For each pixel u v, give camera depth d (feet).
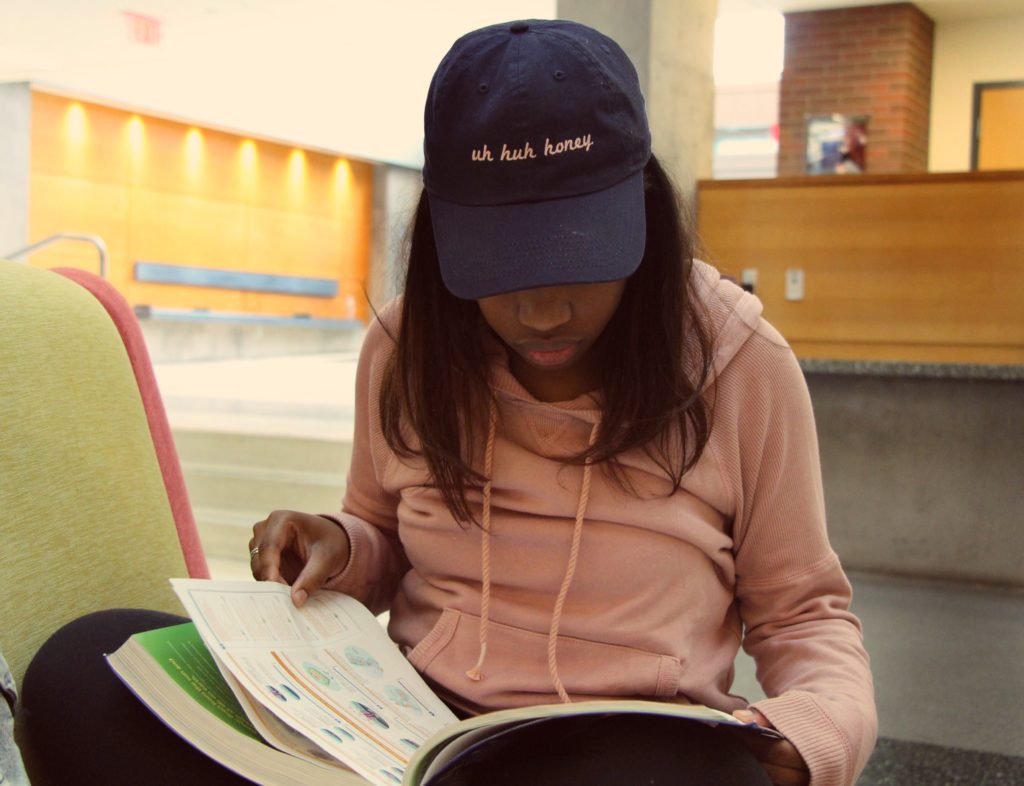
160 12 28.96
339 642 3.04
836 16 29.27
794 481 3.10
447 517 3.18
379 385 3.43
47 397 3.50
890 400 12.92
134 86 34.99
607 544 2.99
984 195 12.01
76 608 3.34
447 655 3.13
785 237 12.69
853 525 13.12
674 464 2.99
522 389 3.03
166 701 2.57
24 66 32.40
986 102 30.40
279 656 2.77
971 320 12.16
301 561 3.42
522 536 3.04
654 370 2.91
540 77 2.59
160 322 37.47
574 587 3.02
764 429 3.05
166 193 38.14
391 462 3.42
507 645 3.05
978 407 12.64
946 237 12.16
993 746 7.43
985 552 12.67
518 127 2.57
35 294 3.71
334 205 45.50
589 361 3.05
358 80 37.29
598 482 3.00
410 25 30.91
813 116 29.63
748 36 33.22
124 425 3.85
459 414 3.12
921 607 11.50
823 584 3.14
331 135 42.73
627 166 2.66
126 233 36.88
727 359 3.01
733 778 2.30
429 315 3.10
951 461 12.76
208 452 17.56
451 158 2.64
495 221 2.59
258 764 2.40
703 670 3.05
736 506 3.10
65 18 28.94
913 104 29.40
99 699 2.76
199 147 39.22
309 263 44.42
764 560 3.17
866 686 2.82
